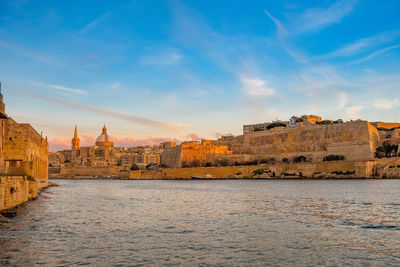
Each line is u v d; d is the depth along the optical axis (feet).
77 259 83.30
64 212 162.50
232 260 84.07
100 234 111.75
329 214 156.46
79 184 572.92
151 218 147.23
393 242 100.99
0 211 142.92
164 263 81.35
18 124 232.53
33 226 123.03
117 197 265.13
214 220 140.87
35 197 215.31
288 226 126.00
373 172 597.93
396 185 382.42
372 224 129.59
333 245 97.96
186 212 167.63
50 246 94.99
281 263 82.12
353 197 240.32
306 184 451.12
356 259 85.05
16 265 77.97
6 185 151.64
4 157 212.23
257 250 92.79
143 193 318.24
